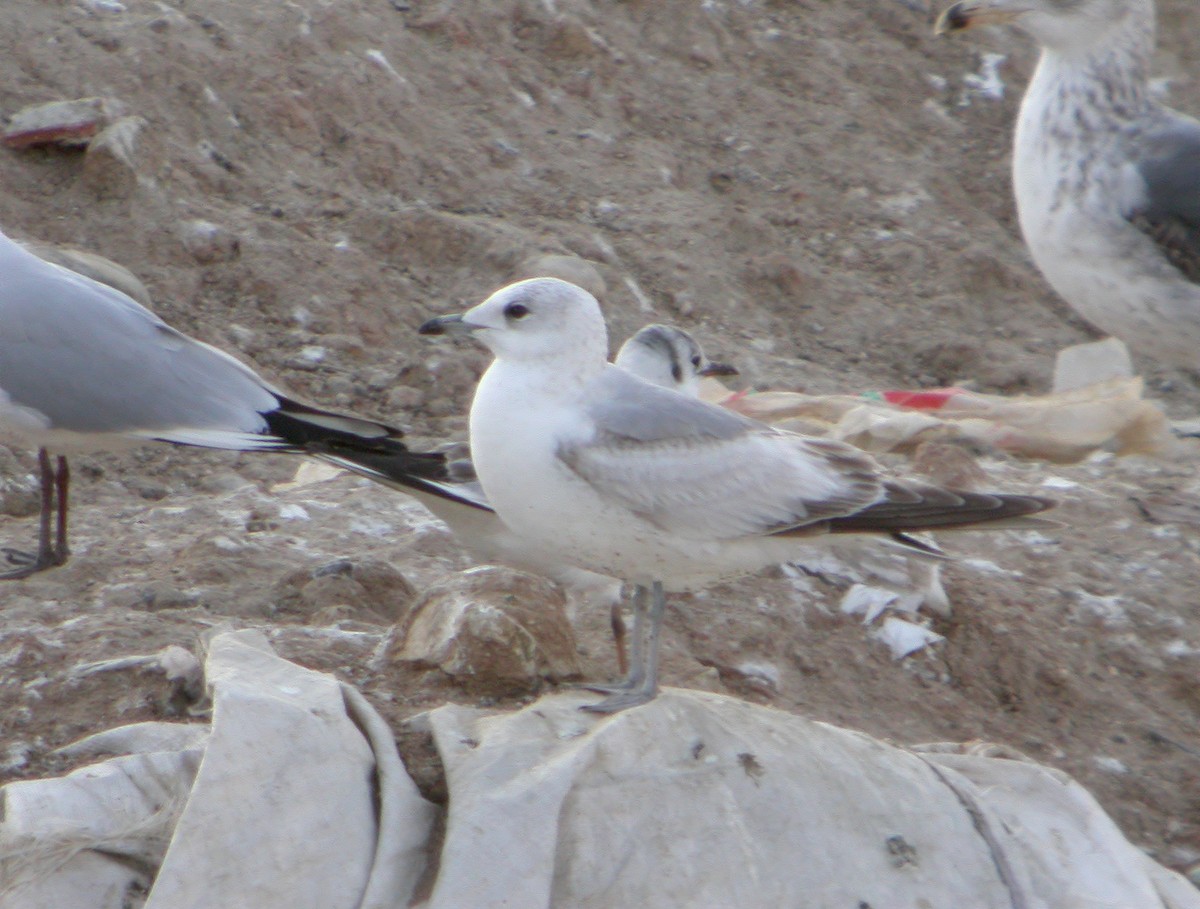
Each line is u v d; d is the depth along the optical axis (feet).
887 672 34.53
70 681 28.43
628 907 23.63
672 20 70.13
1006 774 27.17
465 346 51.52
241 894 22.99
